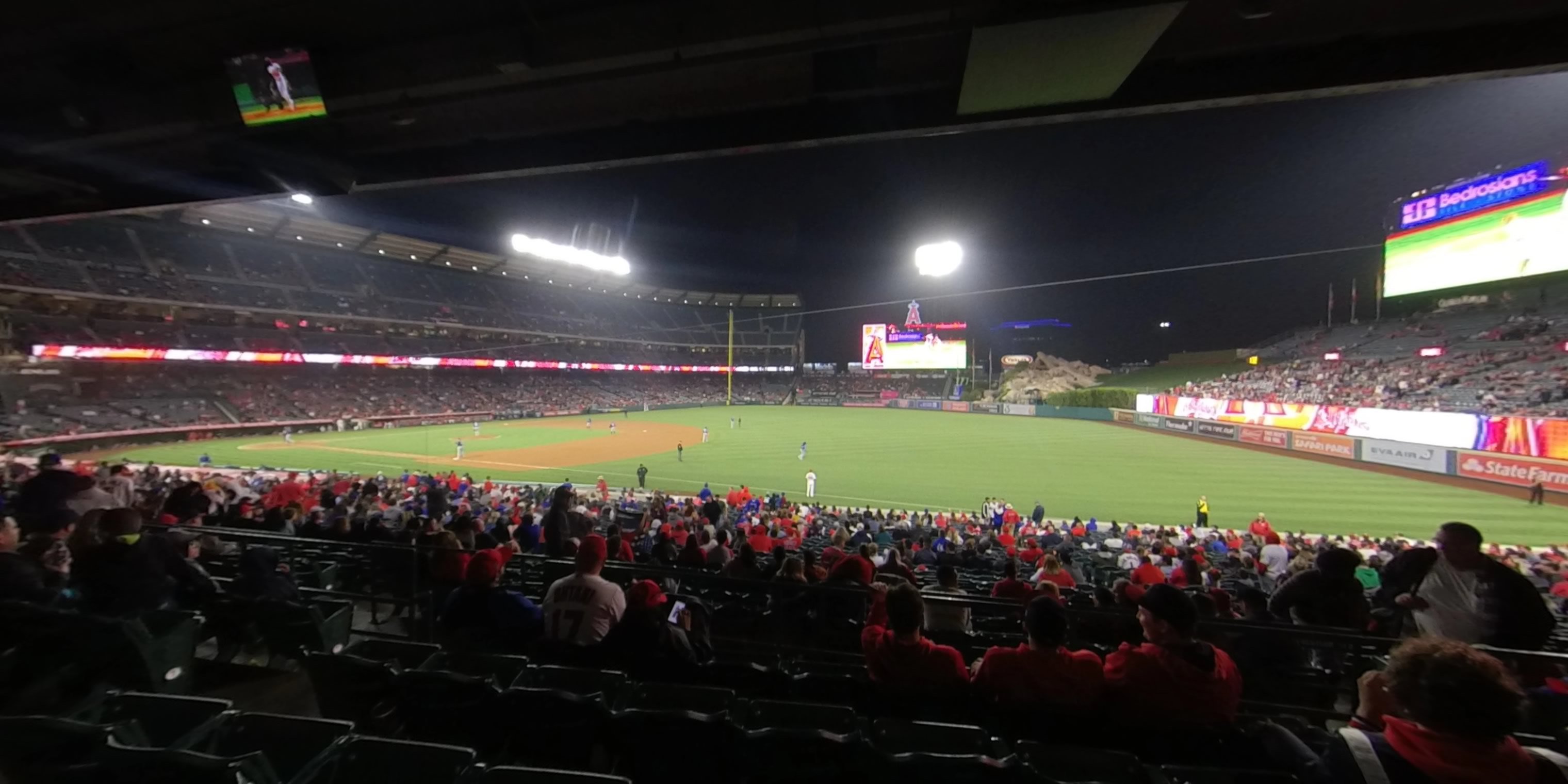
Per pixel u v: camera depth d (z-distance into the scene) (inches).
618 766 125.1
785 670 178.4
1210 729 121.4
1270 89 147.6
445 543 229.9
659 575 206.1
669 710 114.7
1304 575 213.9
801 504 882.1
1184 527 722.2
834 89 159.9
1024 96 155.3
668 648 153.9
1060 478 1112.2
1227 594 271.4
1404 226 1811.0
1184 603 125.1
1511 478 914.7
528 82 161.9
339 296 2272.4
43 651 142.3
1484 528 727.7
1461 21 135.3
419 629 223.5
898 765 101.4
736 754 110.0
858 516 676.7
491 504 634.2
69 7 150.9
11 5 148.3
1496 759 77.4
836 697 143.1
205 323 1920.5
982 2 129.4
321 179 211.3
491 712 121.0
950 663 138.1
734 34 143.7
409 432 1915.6
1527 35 133.0
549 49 153.9
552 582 233.0
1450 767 77.6
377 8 153.9
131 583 178.9
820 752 106.3
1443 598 169.0
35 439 1327.5
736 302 4217.5
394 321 2313.0
